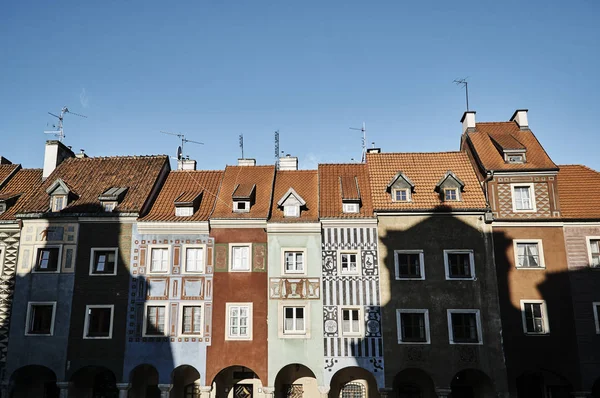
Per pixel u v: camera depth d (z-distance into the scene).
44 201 29.86
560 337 26.06
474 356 25.95
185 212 29.06
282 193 30.55
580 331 26.14
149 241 28.08
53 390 28.52
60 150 33.66
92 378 28.33
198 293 27.34
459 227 27.66
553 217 27.48
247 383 28.66
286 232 27.91
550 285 26.75
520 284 26.80
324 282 27.19
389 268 27.27
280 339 26.53
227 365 26.36
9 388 26.67
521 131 32.06
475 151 30.34
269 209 28.86
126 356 26.62
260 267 27.61
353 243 27.67
